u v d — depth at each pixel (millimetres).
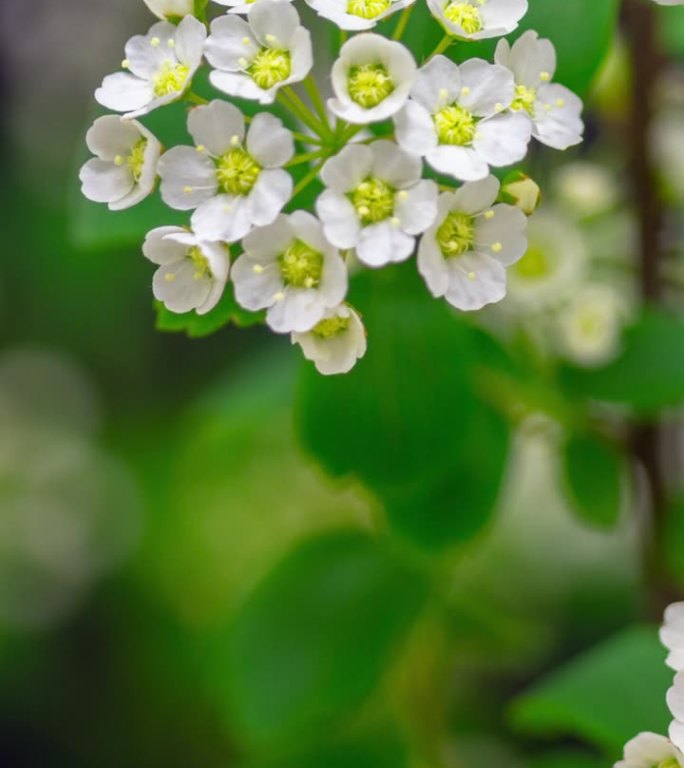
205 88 232
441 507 255
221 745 476
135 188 216
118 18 653
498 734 383
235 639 269
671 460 281
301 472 414
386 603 268
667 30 268
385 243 208
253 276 210
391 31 229
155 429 571
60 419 565
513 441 263
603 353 257
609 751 244
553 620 427
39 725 481
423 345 241
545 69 218
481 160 209
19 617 496
